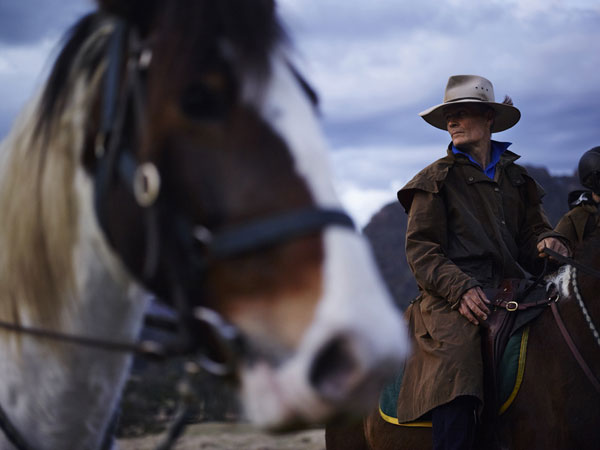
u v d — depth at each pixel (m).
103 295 1.34
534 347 3.01
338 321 0.97
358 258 1.04
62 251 1.31
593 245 3.15
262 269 1.05
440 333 3.11
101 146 1.22
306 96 1.23
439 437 3.01
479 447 3.08
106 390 1.42
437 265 3.14
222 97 1.10
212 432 7.80
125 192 1.18
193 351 1.14
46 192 1.31
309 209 1.06
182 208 1.12
